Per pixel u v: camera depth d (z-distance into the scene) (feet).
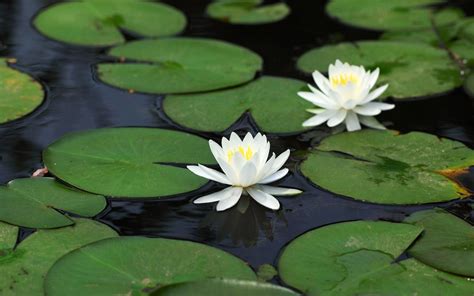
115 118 11.84
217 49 14.32
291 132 11.54
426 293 7.88
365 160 10.54
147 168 10.16
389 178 10.07
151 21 15.84
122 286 7.80
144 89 12.78
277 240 8.91
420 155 10.65
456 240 8.81
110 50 14.28
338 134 11.37
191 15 16.57
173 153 10.54
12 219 9.00
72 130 11.43
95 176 9.96
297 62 14.15
